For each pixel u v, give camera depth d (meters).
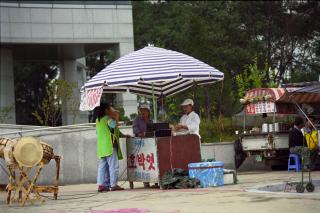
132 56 13.55
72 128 17.47
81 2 34.34
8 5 33.25
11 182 10.96
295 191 11.23
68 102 32.16
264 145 18.75
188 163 13.22
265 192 10.44
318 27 46.78
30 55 38.88
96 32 34.50
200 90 26.22
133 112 33.62
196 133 13.84
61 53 38.31
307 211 7.86
